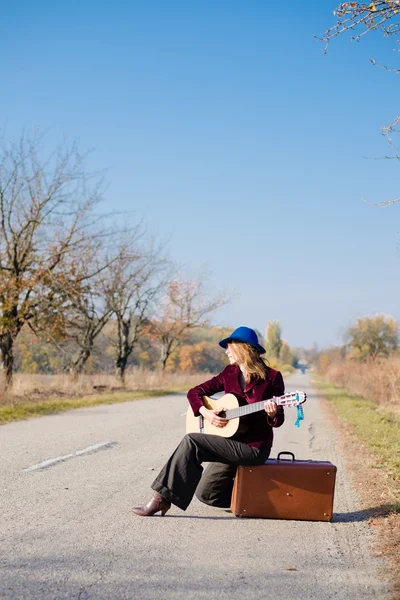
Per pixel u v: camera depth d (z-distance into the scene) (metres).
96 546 4.87
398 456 10.81
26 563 4.35
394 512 6.52
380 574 4.59
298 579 4.39
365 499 7.25
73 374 25.69
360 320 70.88
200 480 6.38
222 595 3.99
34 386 23.28
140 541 5.09
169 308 38.12
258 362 5.86
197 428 6.04
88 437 11.58
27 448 9.88
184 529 5.56
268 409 5.59
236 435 5.91
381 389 26.02
